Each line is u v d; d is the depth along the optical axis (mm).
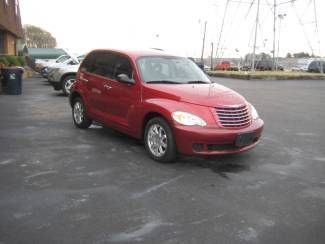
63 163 6324
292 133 9359
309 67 44062
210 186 5461
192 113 6102
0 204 4668
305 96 18594
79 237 3934
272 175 6035
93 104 8297
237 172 6125
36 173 5797
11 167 6051
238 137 6168
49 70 17828
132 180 5609
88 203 4754
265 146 7891
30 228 4098
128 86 7156
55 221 4266
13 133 8461
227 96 6520
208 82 7551
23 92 17125
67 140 7898
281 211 4688
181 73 7527
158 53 7875
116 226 4184
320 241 3986
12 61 22875
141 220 4336
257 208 4754
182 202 4867
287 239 4004
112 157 6738
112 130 8930
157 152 6527
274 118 11602
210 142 6023
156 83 6941
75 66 15875
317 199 5102
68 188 5227
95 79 8203
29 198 4863
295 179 5879
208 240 3936
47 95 16000
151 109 6512
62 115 10938
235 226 4254
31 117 10547
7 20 25656
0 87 16531
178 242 3881
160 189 5289
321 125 10578
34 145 7438
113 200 4867
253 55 38062
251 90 21625
